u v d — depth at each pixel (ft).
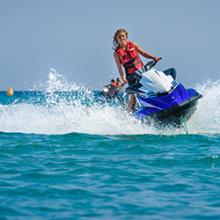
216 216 54.34
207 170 77.41
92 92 137.69
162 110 109.19
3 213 55.36
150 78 112.98
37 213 55.52
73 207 57.77
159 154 91.35
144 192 64.44
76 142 104.73
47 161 84.38
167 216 54.49
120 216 54.60
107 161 84.64
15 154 91.09
